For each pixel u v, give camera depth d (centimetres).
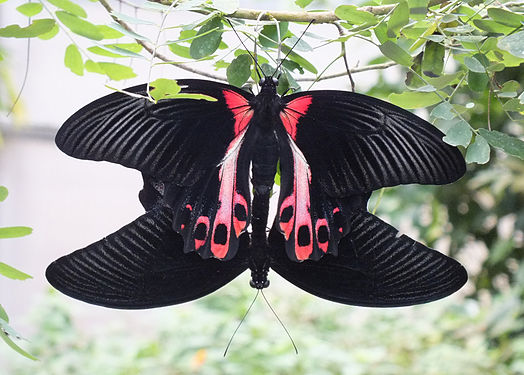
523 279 81
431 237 90
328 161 45
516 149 43
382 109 43
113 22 43
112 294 44
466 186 84
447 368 98
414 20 44
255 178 45
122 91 40
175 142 44
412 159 43
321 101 44
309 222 45
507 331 90
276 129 45
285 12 45
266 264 45
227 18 44
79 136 42
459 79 45
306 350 101
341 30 46
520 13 44
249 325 107
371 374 100
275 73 45
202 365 98
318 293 45
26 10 41
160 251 44
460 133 43
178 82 44
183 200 44
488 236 88
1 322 41
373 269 45
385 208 92
